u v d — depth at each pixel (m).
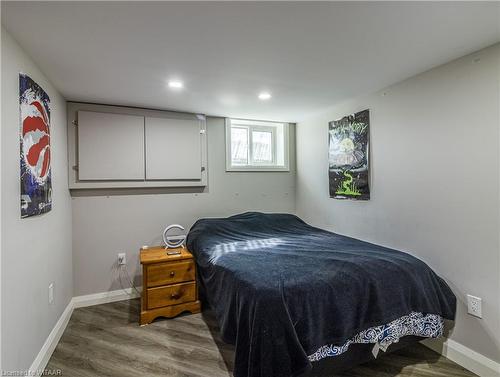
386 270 1.80
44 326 1.92
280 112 3.29
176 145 3.21
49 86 2.21
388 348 1.83
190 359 1.97
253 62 1.96
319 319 1.54
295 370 1.39
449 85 1.96
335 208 3.14
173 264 2.58
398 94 2.35
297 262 1.93
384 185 2.49
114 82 2.30
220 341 2.19
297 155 3.88
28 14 1.36
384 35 1.61
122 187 2.99
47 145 2.03
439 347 2.02
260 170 3.71
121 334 2.29
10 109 1.49
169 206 3.24
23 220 1.61
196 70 2.08
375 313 1.67
